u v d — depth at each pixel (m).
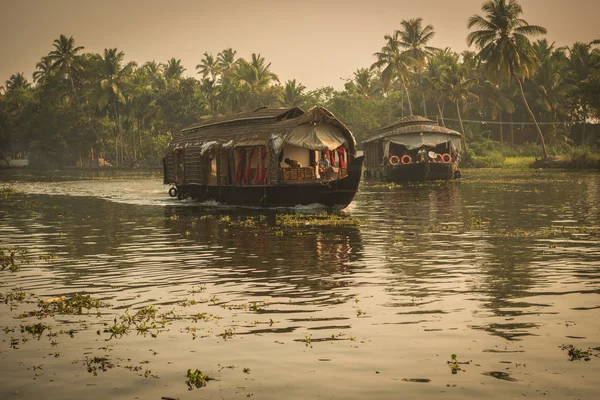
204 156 30.92
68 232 20.17
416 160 52.00
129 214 26.27
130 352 8.03
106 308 10.20
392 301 10.24
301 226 20.72
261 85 101.75
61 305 10.33
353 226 20.45
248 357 7.75
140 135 100.62
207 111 99.81
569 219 21.36
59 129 96.56
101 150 103.75
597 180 45.25
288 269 13.09
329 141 27.53
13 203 33.06
